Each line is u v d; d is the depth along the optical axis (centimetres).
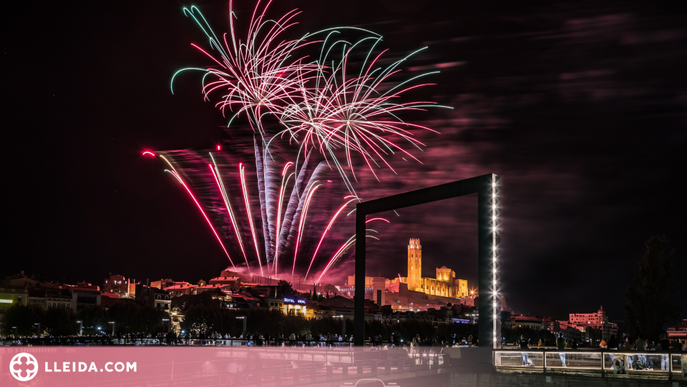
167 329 15888
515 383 3988
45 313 13988
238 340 9156
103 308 15100
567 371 4000
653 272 5606
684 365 3712
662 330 5541
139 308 15438
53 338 10331
